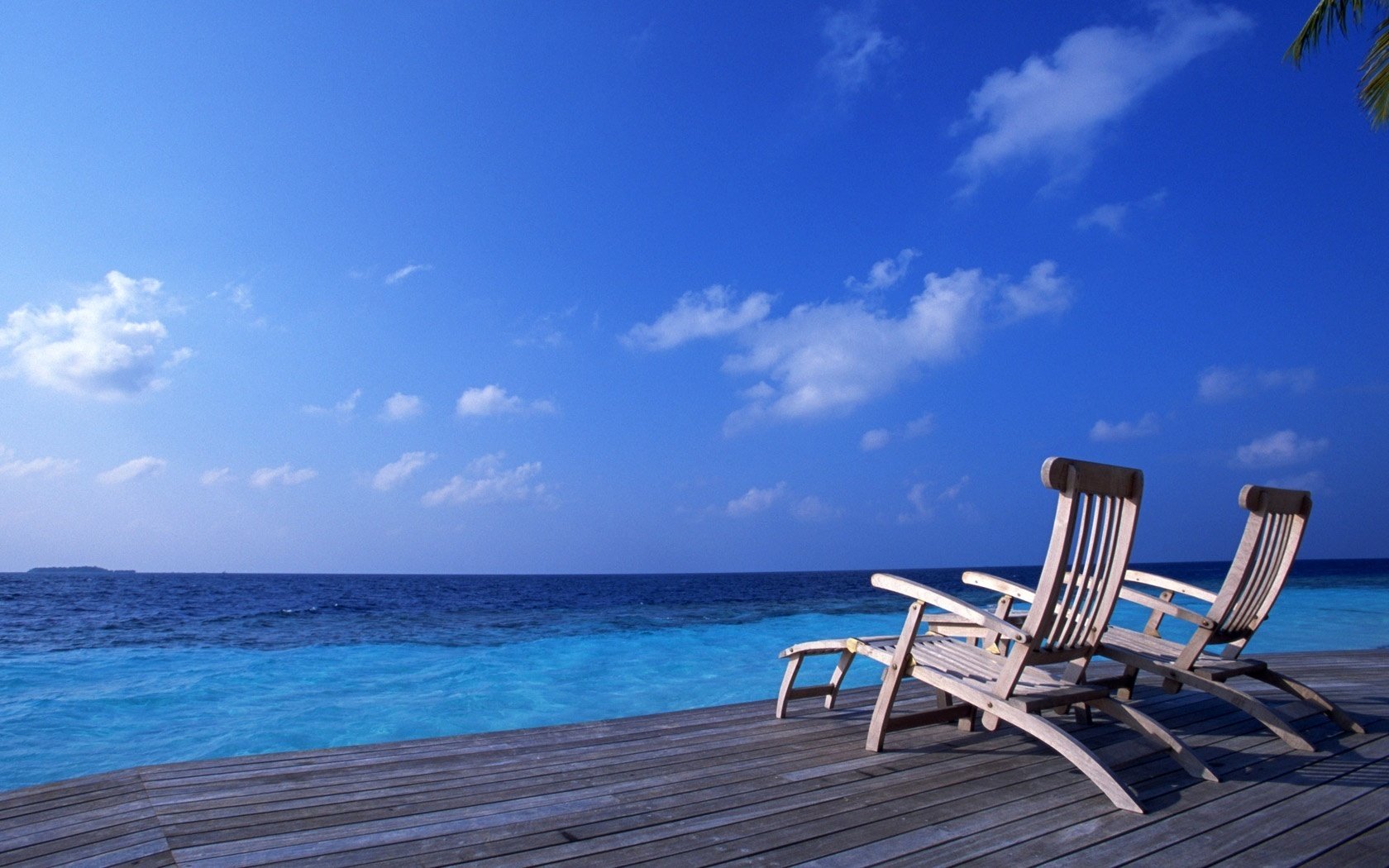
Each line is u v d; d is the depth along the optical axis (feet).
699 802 9.82
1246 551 12.33
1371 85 25.23
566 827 8.86
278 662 35.94
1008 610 14.47
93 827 8.71
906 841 8.45
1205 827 8.86
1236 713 15.48
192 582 202.18
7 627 52.70
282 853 8.00
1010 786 10.49
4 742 20.93
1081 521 10.56
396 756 11.98
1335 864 7.81
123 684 29.76
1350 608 63.46
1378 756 12.12
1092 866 7.75
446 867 7.69
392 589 139.54
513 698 27.14
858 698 17.28
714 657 37.32
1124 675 15.17
